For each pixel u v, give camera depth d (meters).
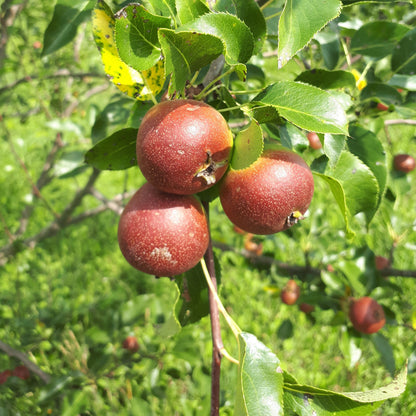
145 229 0.21
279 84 0.21
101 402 0.47
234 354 0.65
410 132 1.04
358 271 0.43
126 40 0.19
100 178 1.10
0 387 0.42
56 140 0.64
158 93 0.23
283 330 0.57
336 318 0.44
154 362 0.48
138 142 0.20
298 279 0.52
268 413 0.18
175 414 0.48
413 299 0.70
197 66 0.20
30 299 0.70
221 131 0.19
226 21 0.19
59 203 0.99
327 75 0.25
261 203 0.20
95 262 0.88
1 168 1.02
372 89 0.33
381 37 0.33
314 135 0.34
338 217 0.85
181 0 0.20
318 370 0.66
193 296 0.26
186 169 0.19
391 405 0.57
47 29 0.26
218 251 0.84
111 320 0.48
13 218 0.93
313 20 0.19
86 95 0.67
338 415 0.20
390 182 0.41
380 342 0.43
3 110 0.73
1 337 0.56
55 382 0.40
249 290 0.79
